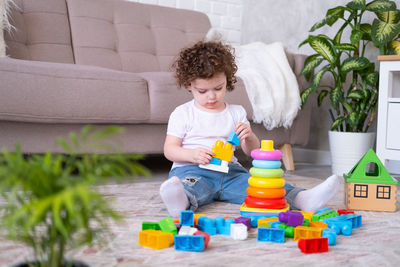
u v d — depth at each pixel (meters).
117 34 2.41
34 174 0.43
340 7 2.03
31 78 1.48
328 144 2.57
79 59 2.24
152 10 2.59
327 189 1.12
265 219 0.99
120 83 1.67
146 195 1.37
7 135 1.51
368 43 2.31
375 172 1.35
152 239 0.82
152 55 2.50
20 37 2.05
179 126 1.37
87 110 1.59
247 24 3.16
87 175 0.45
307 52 2.64
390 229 1.01
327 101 2.55
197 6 2.97
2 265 0.69
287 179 1.85
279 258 0.77
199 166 1.24
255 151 1.12
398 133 1.74
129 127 1.76
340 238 0.92
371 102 2.06
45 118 1.52
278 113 2.04
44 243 0.51
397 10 1.98
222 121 1.39
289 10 2.78
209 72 1.25
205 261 0.75
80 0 2.34
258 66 2.14
